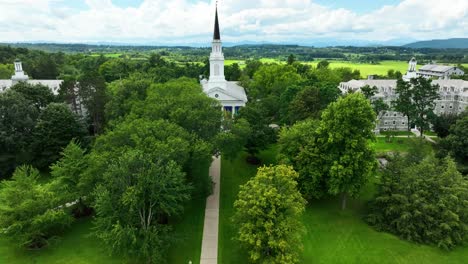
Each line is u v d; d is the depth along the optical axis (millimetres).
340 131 41750
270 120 80250
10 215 35094
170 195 34156
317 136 46000
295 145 47219
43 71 148125
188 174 44781
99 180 38219
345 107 41750
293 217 32781
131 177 33750
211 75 90688
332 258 36469
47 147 57875
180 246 37750
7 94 61719
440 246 38281
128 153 33625
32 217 35969
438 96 75750
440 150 57750
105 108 69875
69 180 41938
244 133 51656
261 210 30984
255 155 66062
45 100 72938
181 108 47969
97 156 38688
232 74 155500
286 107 75500
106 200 32156
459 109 87438
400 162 44906
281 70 106562
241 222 33781
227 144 48875
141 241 32688
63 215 37938
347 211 46438
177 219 43281
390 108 81562
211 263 35062
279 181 33688
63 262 35188
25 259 35656
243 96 91688
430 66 173750
